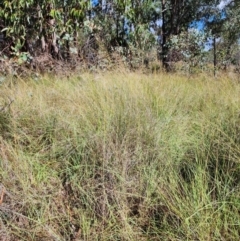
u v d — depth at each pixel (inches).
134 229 43.3
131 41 205.2
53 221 45.1
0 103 76.7
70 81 117.4
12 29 145.9
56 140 63.5
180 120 74.3
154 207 45.9
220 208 42.0
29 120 70.8
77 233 43.4
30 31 156.6
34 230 42.5
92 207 47.3
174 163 55.2
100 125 66.2
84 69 136.5
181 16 442.0
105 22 190.5
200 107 90.7
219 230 40.6
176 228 41.8
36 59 142.5
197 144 59.9
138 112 71.6
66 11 155.3
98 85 102.3
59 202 48.4
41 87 103.7
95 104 78.4
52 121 70.0
